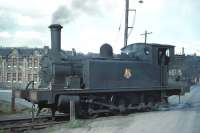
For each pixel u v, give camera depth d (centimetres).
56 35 1706
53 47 1712
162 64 2064
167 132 1227
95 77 1778
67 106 1672
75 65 1769
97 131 1309
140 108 1947
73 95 1691
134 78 1928
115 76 1853
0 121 1568
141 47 2020
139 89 1923
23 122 1582
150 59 2005
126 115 1816
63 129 1382
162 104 2062
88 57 1830
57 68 1683
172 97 3186
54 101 1620
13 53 5866
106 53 1925
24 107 2306
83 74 1792
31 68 5709
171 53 2112
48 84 1703
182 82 2181
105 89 1791
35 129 1413
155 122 1462
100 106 1812
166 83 2077
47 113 2038
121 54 2028
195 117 1605
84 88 1777
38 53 5662
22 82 5778
